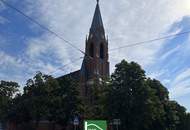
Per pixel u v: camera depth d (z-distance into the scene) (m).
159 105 60.38
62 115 64.25
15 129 73.56
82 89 100.31
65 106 64.88
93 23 111.75
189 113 92.06
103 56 110.06
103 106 59.03
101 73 107.75
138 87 57.03
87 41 110.19
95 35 109.62
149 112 56.47
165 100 71.06
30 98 63.22
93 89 72.75
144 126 56.59
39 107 62.88
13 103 67.19
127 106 56.00
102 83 68.75
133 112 56.47
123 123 56.22
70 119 64.81
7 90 70.94
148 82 63.81
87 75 105.38
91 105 69.50
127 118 56.31
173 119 71.06
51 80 65.00
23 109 63.25
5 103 68.62
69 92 65.62
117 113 56.62
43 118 66.19
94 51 108.19
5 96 70.38
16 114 64.12
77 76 105.38
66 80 66.44
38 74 64.75
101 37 110.38
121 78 58.16
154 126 66.12
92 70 105.12
